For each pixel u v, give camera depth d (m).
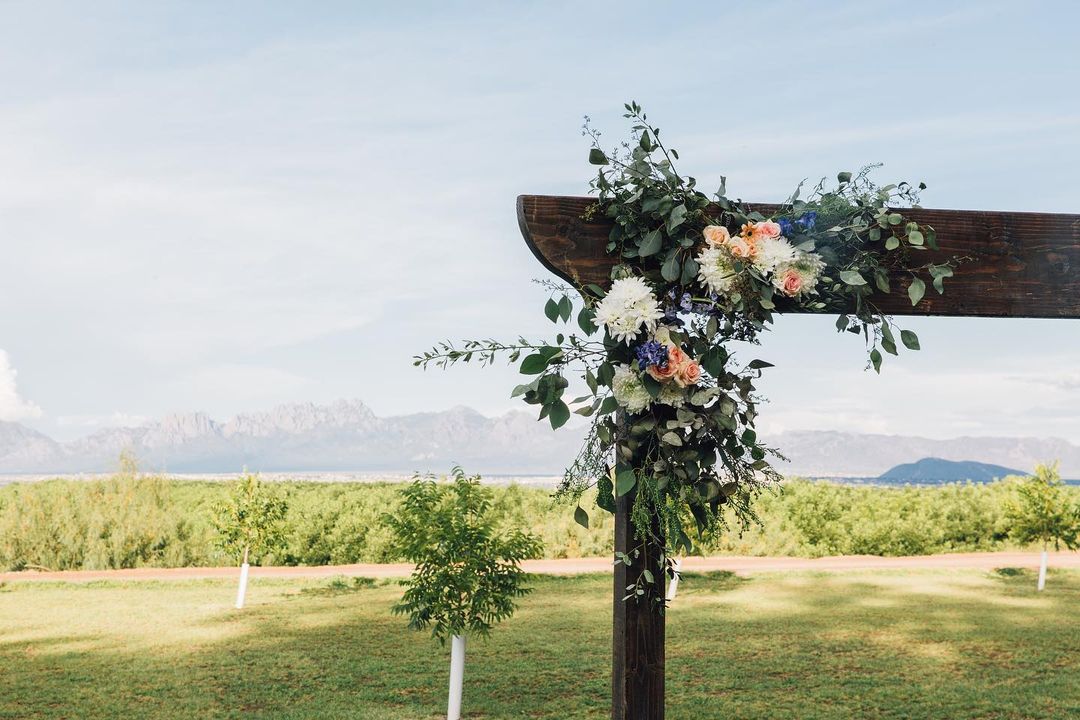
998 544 21.41
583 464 3.48
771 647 11.20
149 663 10.56
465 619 8.47
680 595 15.12
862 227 3.53
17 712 8.67
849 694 9.02
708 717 8.28
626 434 3.44
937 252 3.63
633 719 3.39
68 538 18.44
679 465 3.38
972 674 9.81
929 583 16.30
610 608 13.82
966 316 3.65
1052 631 12.09
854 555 20.47
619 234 3.38
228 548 14.32
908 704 8.66
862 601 14.49
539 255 3.38
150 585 16.17
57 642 11.71
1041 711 8.41
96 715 8.57
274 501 14.66
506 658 10.71
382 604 14.32
